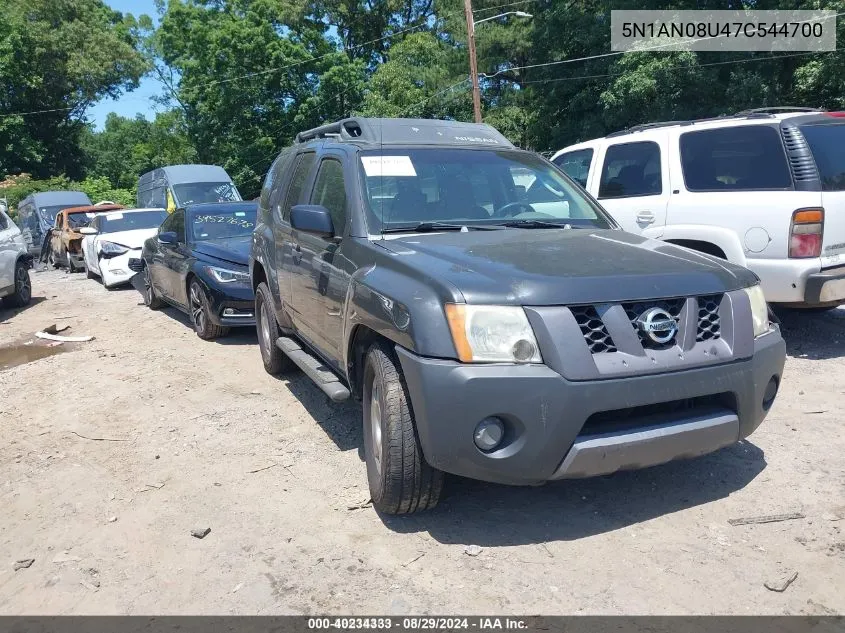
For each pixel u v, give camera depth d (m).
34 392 6.28
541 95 29.47
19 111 42.16
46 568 3.36
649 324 3.10
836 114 6.21
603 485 3.91
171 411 5.57
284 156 6.35
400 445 3.32
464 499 3.81
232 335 8.35
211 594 3.08
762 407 3.46
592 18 26.45
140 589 3.15
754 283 3.57
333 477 4.20
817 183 5.79
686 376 3.11
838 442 4.38
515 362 3.01
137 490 4.17
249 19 35.41
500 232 4.07
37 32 40.91
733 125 6.34
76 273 16.91
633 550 3.26
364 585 3.07
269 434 4.97
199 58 36.66
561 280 3.11
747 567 3.10
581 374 2.97
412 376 3.14
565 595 2.94
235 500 3.97
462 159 4.68
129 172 52.28
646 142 7.02
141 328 9.11
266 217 6.22
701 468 4.07
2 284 10.48
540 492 3.86
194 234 8.84
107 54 42.59
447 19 35.75
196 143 38.25
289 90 36.31
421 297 3.18
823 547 3.23
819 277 5.70
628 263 3.37
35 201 23.56
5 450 4.91
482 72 33.28
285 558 3.33
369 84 35.34
